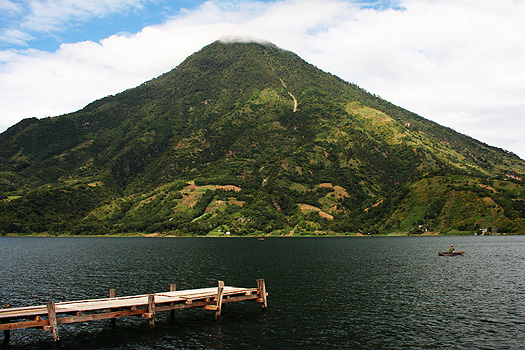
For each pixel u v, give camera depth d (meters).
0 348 43.28
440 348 43.12
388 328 50.28
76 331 49.12
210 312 58.47
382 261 125.44
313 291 73.75
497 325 51.56
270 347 43.50
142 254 154.25
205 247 197.88
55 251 174.12
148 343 44.75
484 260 126.44
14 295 70.25
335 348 43.19
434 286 79.00
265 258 136.00
